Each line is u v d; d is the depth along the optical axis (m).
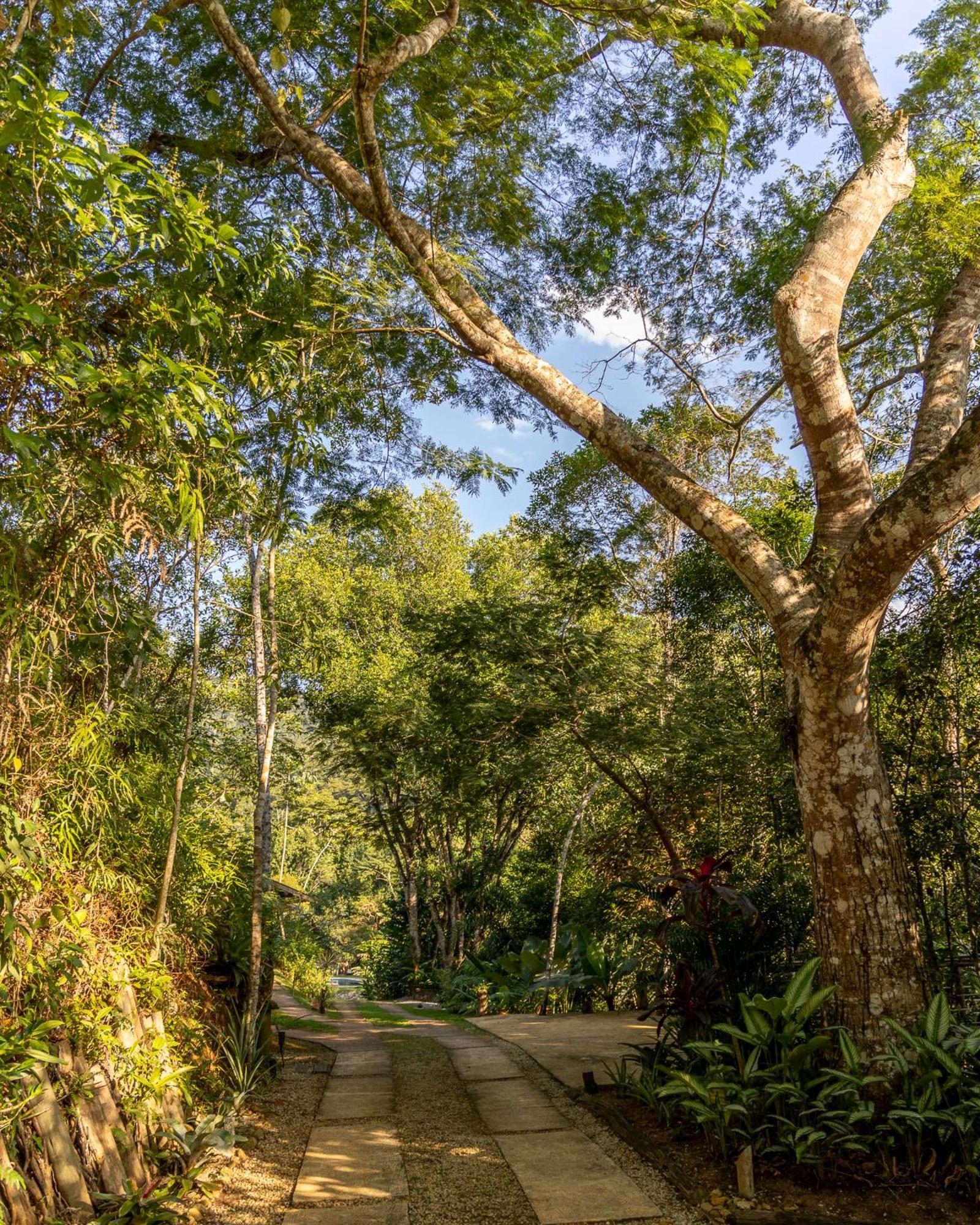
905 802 5.00
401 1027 9.84
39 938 2.98
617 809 10.14
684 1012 4.83
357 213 6.54
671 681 7.91
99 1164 3.04
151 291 3.17
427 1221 3.40
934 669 5.11
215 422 3.83
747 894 5.83
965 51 5.62
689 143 6.44
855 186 5.13
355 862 26.20
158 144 6.31
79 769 3.30
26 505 3.04
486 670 8.42
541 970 12.11
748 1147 3.54
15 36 3.04
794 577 4.80
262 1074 5.45
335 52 5.46
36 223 2.86
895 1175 3.52
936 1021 3.77
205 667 6.84
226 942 5.62
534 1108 5.05
